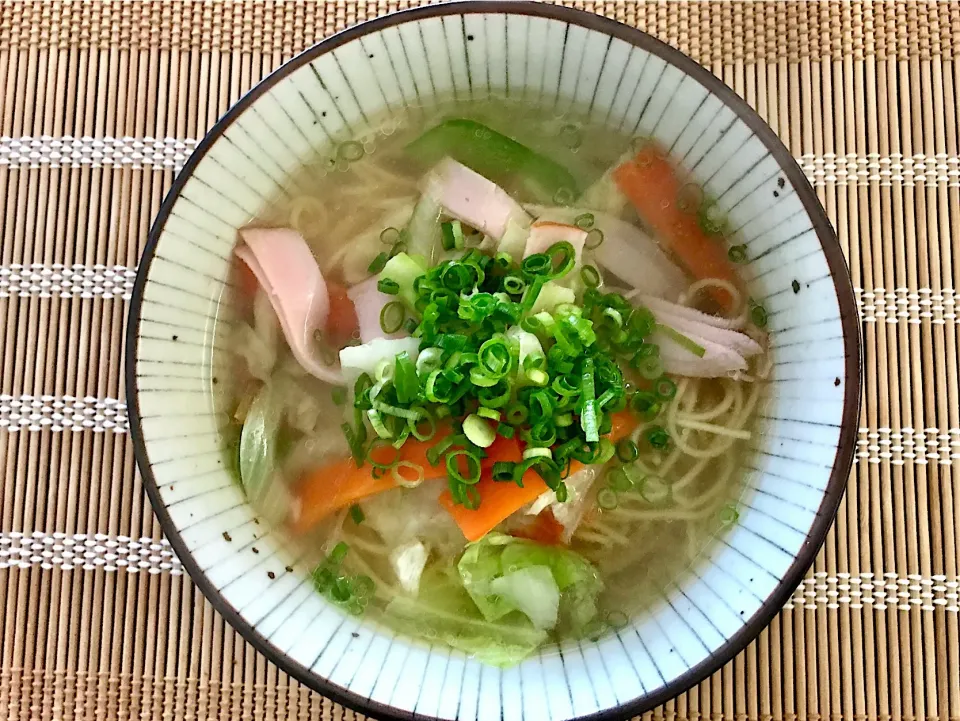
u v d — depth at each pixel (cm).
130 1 25
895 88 24
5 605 23
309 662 19
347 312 23
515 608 21
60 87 25
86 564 23
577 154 23
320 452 22
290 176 22
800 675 22
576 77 21
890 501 23
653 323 22
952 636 22
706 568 21
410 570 21
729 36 25
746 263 21
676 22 25
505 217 22
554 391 20
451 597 21
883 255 24
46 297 24
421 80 21
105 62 25
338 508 22
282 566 21
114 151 25
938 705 22
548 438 20
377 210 23
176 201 19
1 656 23
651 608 21
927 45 24
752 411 21
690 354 22
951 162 24
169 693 23
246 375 22
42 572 23
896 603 23
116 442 24
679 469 22
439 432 21
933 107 24
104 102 25
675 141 21
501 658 20
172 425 20
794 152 24
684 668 18
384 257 23
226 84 25
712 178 21
